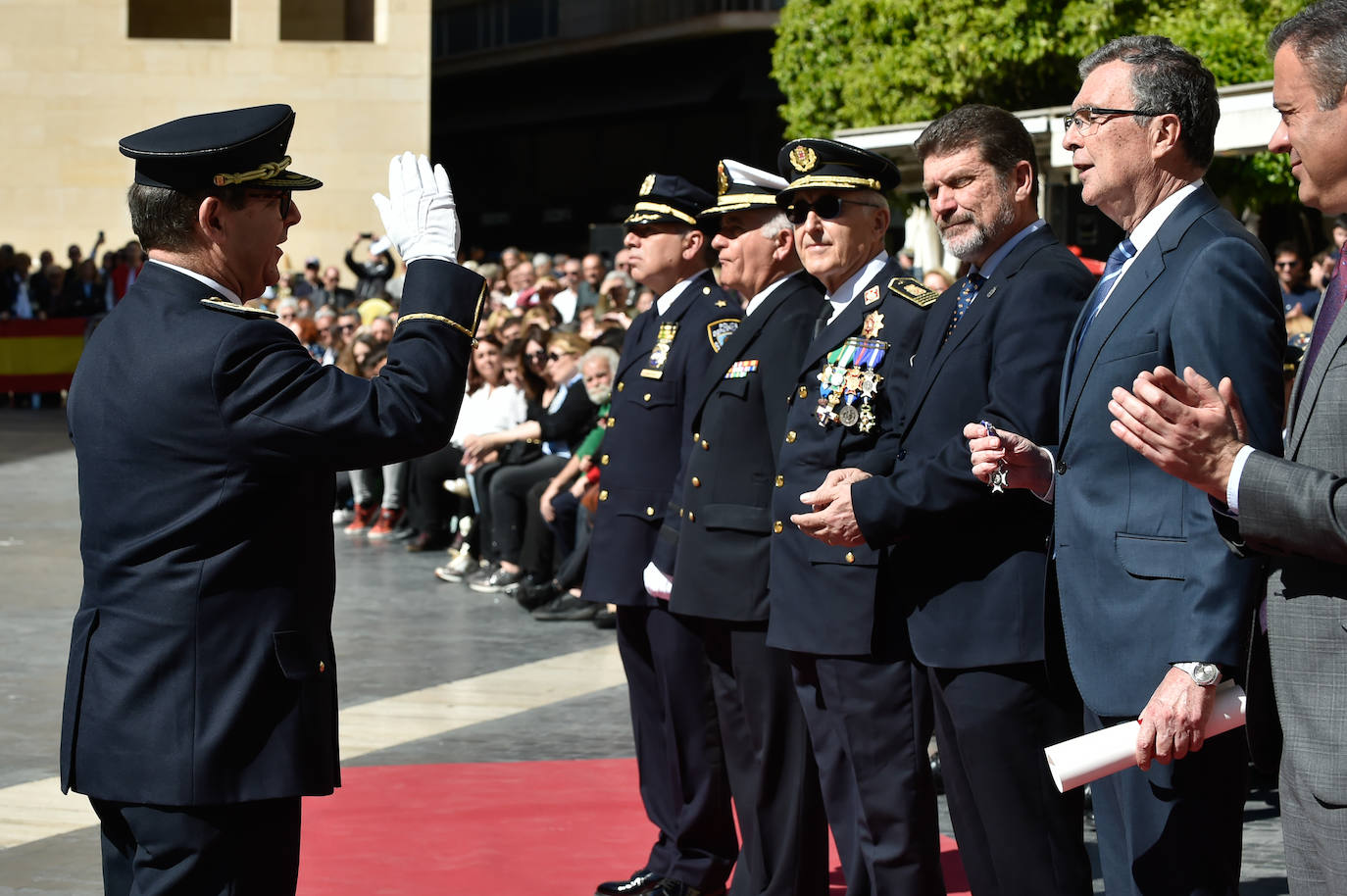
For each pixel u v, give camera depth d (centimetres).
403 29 2553
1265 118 827
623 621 469
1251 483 238
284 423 272
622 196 3997
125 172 2567
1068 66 1625
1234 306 276
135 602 276
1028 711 333
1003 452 305
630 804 533
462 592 959
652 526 465
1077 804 337
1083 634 295
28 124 2545
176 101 2556
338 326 1434
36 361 2144
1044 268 337
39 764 583
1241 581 271
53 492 1393
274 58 2545
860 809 383
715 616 409
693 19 3559
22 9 2536
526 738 623
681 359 464
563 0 3944
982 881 348
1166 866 290
